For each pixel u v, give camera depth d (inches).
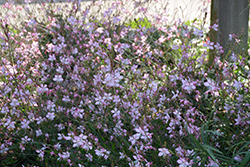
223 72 95.7
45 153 93.5
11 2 170.1
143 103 93.4
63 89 106.9
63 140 93.0
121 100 96.0
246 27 143.6
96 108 102.3
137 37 142.3
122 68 126.8
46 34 152.4
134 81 110.2
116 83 94.4
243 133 85.3
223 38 141.6
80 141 79.0
